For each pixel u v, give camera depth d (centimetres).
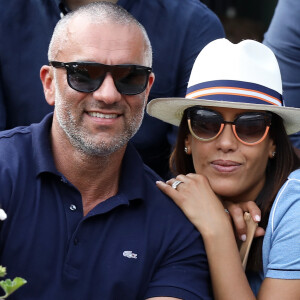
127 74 761
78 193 782
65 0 952
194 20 978
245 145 839
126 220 792
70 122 764
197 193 834
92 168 779
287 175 860
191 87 878
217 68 855
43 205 774
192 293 788
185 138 890
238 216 852
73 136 766
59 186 783
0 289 756
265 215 857
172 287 784
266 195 862
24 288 759
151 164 1010
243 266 839
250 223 848
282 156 866
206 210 822
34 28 952
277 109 831
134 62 764
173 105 871
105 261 772
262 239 849
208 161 853
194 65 883
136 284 777
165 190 838
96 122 759
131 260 777
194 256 806
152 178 865
